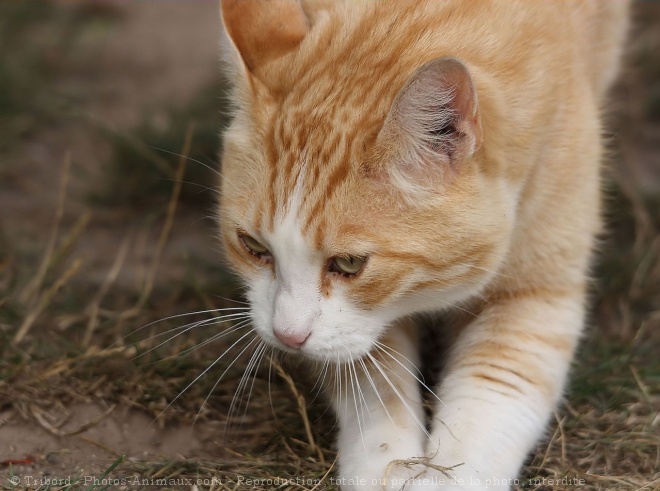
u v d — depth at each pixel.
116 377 4.47
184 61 7.74
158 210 6.11
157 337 4.80
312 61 3.68
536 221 4.04
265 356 4.50
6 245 5.57
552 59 3.95
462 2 3.84
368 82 3.55
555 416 4.17
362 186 3.44
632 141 6.69
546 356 4.06
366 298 3.58
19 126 6.63
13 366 4.47
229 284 5.20
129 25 8.20
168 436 4.24
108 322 4.97
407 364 4.05
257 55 3.76
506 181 3.71
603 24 4.95
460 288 3.78
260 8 3.81
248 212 3.65
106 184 6.25
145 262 5.66
